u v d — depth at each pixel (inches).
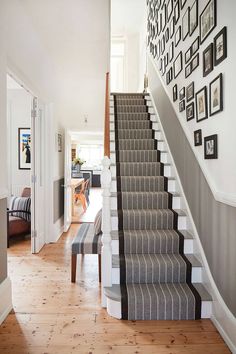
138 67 328.5
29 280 119.5
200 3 101.2
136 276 99.0
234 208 74.9
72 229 216.1
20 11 119.3
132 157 162.6
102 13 127.3
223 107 81.1
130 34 329.1
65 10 123.8
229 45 76.6
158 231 115.6
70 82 223.3
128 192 134.4
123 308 88.8
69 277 123.0
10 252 158.2
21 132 213.2
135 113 199.5
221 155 83.0
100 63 189.9
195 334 81.9
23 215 187.2
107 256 97.2
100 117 224.8
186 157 123.0
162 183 142.0
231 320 75.1
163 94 173.0
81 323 87.2
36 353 73.5
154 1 208.8
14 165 214.2
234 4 73.2
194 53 107.3
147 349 75.5
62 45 160.2
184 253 109.4
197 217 107.1
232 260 76.2
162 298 89.0
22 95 212.1
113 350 74.9
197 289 94.1
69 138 215.3
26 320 88.7
